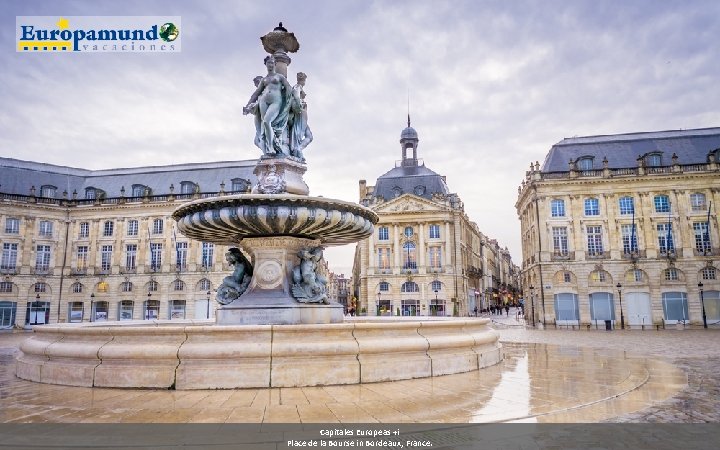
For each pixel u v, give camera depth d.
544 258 46.56
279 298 11.33
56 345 8.77
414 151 71.31
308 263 11.66
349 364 8.13
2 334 39.25
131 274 56.50
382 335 8.78
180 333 8.13
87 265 57.47
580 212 46.75
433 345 9.12
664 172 45.16
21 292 54.69
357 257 83.25
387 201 64.75
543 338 27.09
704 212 44.56
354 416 6.09
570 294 45.88
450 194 65.75
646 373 10.24
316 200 10.36
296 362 7.94
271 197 10.12
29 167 59.06
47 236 56.97
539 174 48.03
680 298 43.97
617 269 45.22
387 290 63.16
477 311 77.12
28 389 7.92
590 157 47.91
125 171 62.41
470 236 78.38
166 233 56.78
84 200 58.22
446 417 6.11
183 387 7.68
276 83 12.52
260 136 12.48
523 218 56.12
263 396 7.17
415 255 63.72
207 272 55.47
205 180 59.34
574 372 9.98
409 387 7.90
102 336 8.49
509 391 7.73
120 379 7.88
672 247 44.75
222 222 10.45
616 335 30.88
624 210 46.19
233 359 7.86
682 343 23.34
